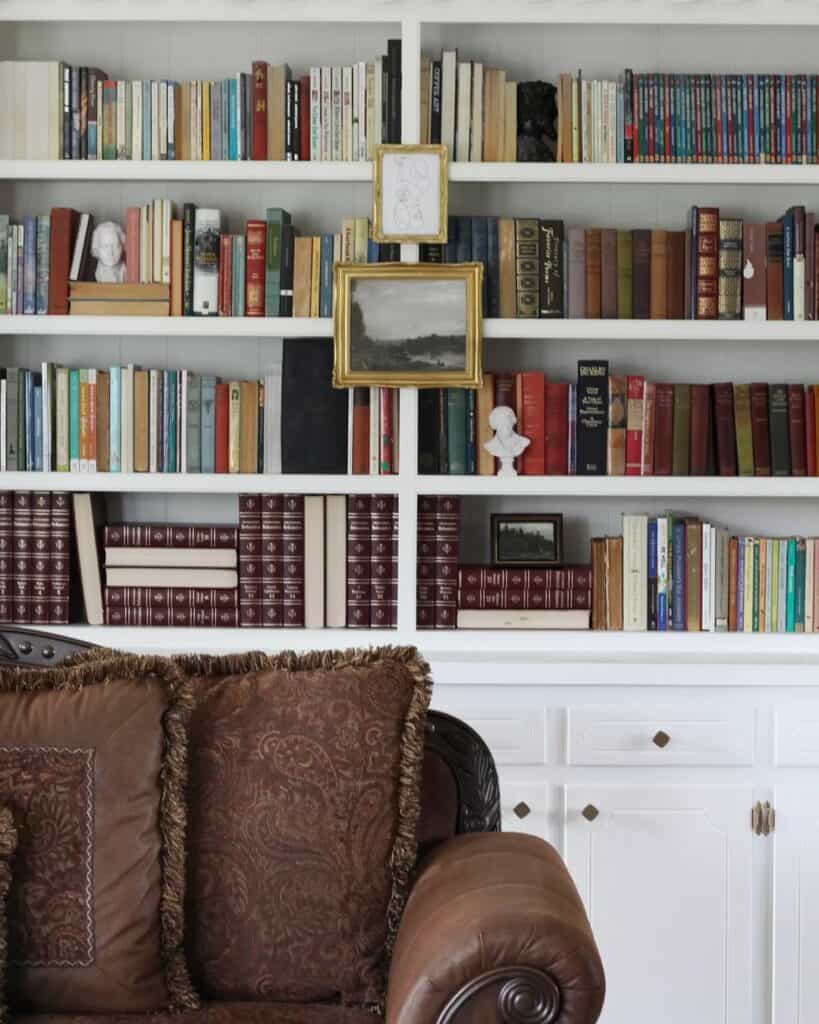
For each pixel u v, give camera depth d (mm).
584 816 3123
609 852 3129
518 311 3342
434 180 3268
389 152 3260
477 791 2238
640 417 3373
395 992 1783
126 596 3363
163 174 3295
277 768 2088
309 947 2041
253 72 3324
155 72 3568
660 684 3109
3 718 2057
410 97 3270
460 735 2246
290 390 3363
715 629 3373
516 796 3131
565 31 3549
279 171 3289
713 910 3129
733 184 3506
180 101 3346
